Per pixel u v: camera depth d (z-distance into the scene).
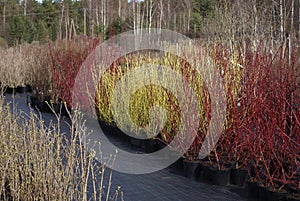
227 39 8.77
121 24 25.48
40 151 2.79
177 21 28.58
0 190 2.81
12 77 11.86
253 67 3.84
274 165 3.37
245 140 3.69
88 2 31.66
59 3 38.84
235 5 10.82
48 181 2.59
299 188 3.15
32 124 3.05
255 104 3.49
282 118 3.33
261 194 3.29
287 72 3.91
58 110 8.09
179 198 3.39
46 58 9.09
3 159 2.96
